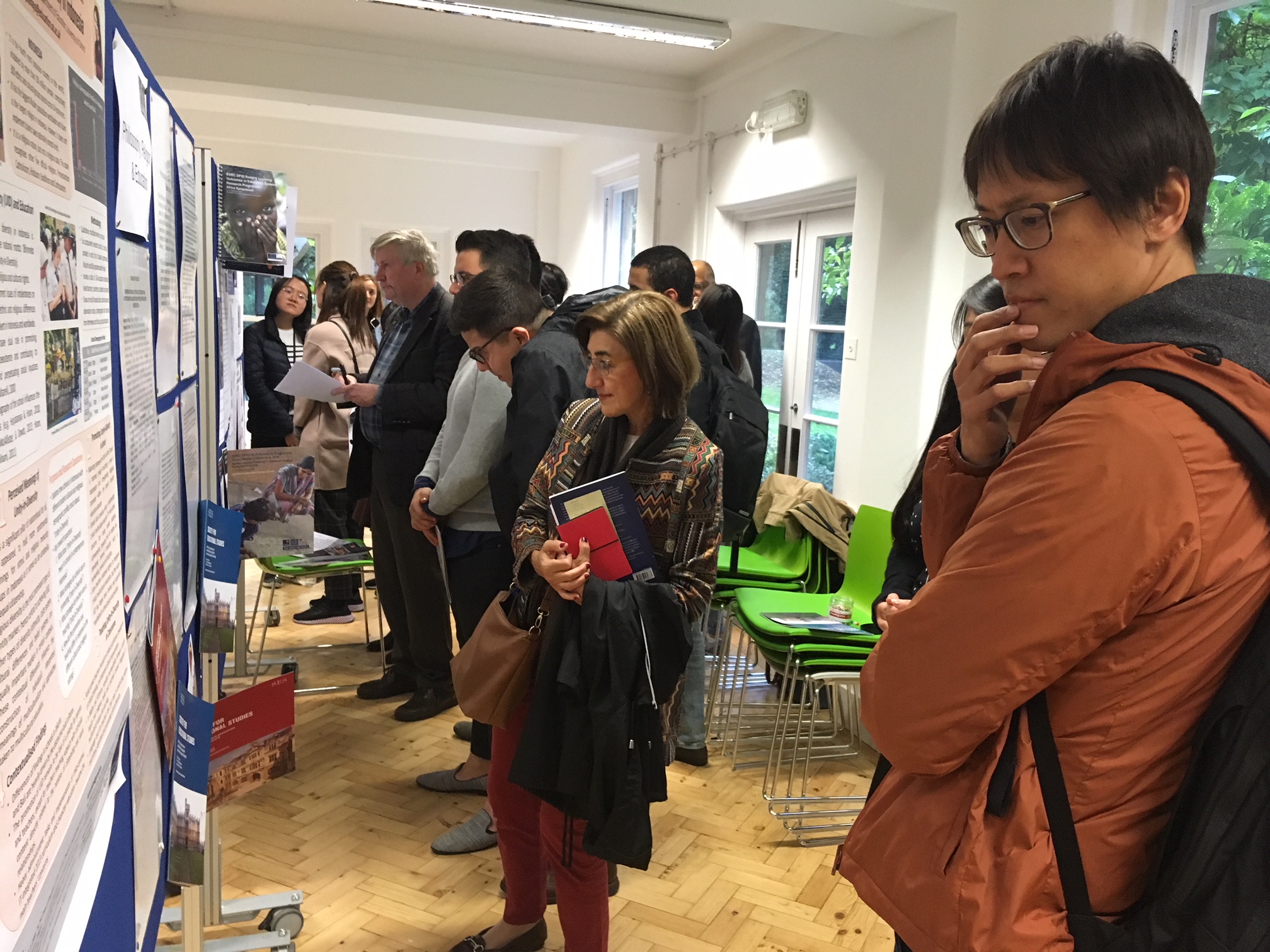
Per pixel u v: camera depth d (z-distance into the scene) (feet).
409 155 25.41
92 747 2.25
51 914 1.89
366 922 7.24
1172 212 2.52
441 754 10.18
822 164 13.69
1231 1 8.34
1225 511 2.35
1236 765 2.29
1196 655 2.40
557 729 5.43
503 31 15.33
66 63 2.17
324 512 14.05
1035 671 2.48
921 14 10.59
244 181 10.95
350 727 10.81
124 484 2.81
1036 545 2.43
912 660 2.70
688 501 5.66
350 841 8.41
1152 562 2.33
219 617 4.96
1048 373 2.65
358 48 15.87
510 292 7.70
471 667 5.85
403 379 10.32
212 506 5.00
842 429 13.29
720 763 10.46
